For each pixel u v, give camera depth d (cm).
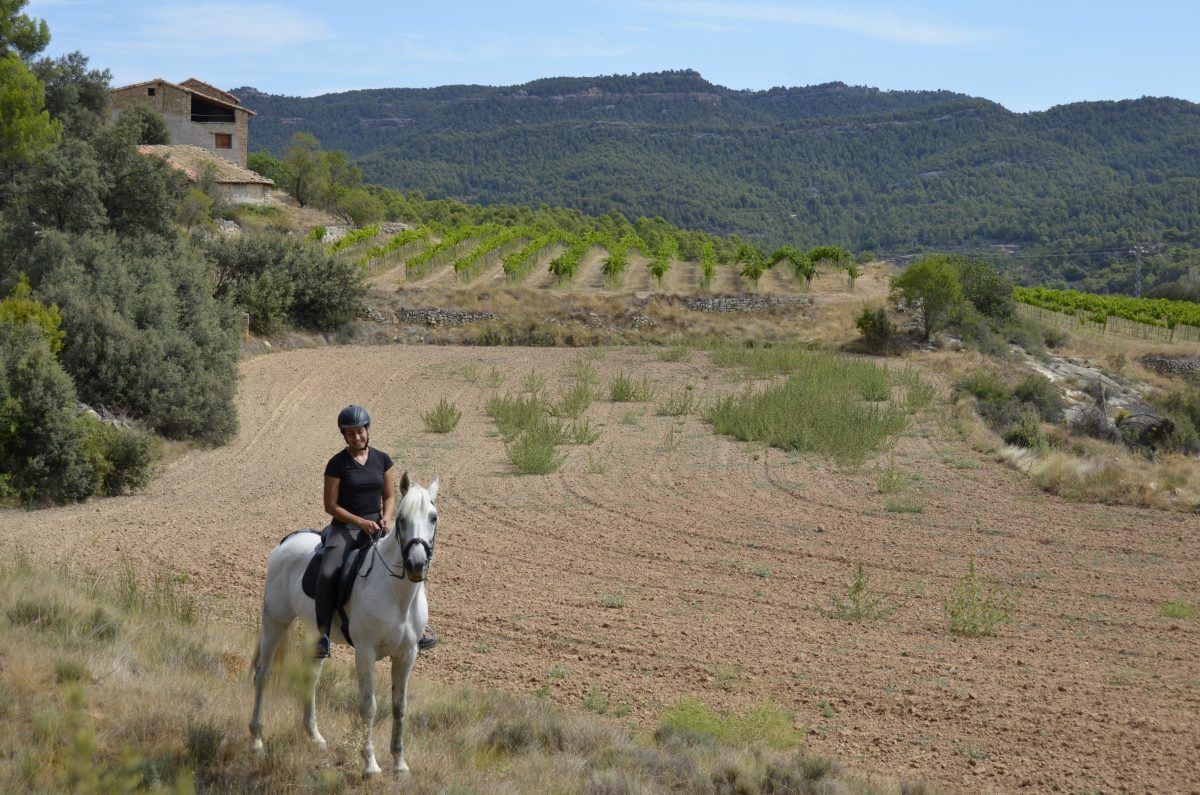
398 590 707
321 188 8138
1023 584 1612
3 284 3247
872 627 1381
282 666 786
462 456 2600
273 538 1781
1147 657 1284
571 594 1499
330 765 741
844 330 4803
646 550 1772
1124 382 4656
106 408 2538
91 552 1622
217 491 2177
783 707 1077
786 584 1585
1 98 4425
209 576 1520
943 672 1203
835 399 3112
